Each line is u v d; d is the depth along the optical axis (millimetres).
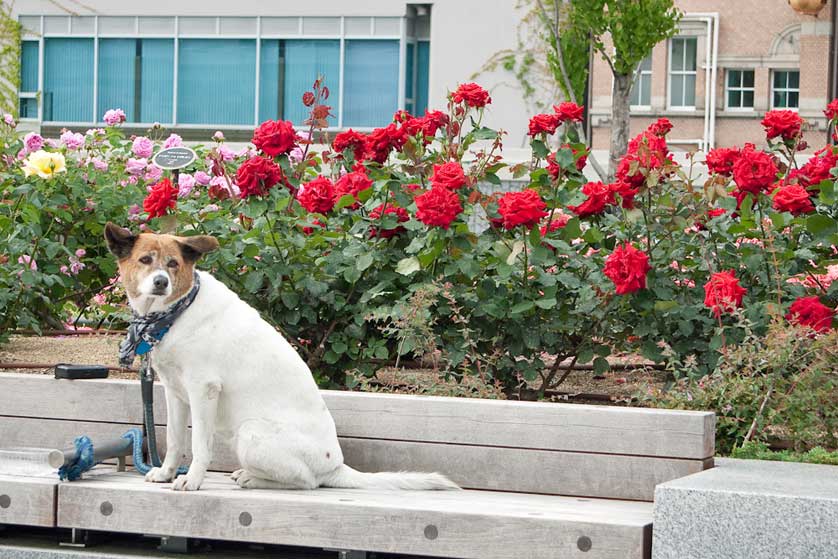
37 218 6574
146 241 4211
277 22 22141
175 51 22422
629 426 4336
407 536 3953
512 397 5578
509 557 3842
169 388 4391
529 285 5406
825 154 6164
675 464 4273
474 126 6199
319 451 4352
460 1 21156
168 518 4199
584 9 16328
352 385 5441
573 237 5434
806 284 5734
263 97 22312
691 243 5500
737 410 4867
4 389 5047
